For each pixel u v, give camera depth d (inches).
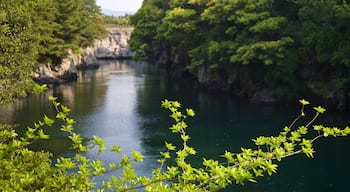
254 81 1824.6
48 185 273.0
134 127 1307.8
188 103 1733.5
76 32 2593.5
